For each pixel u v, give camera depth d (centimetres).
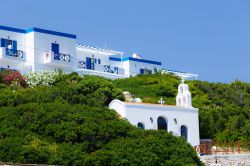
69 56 11581
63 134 6838
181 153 6950
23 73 10644
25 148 6275
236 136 9325
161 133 7244
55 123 7019
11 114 7156
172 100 10394
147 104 8394
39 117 7075
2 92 7938
